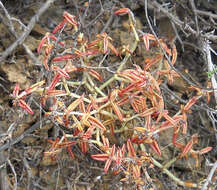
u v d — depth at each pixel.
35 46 0.76
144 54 0.80
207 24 0.78
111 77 0.72
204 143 0.79
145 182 0.66
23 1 0.81
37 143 0.73
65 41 0.76
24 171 0.72
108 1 0.82
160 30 0.84
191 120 0.79
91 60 0.76
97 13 0.82
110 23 0.83
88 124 0.64
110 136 0.73
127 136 0.71
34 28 0.79
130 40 0.81
